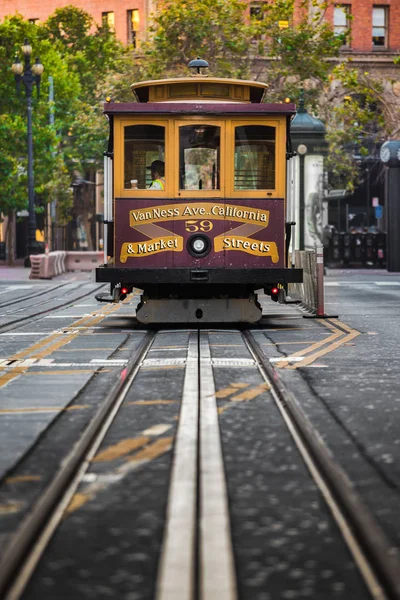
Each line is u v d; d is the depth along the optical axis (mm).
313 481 8859
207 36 68875
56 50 92938
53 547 7016
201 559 6625
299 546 7012
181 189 24266
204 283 24281
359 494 8258
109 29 102188
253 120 24234
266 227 24297
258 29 69750
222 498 8180
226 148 24219
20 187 81125
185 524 7430
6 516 7613
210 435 10766
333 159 75875
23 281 56375
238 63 70688
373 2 99688
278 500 8195
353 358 17781
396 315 28703
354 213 99750
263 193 24297
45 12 111375
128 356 18359
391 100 87062
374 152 93562
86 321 27281
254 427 11336
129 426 11430
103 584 6270
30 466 9281
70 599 6031
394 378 15172
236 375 15648
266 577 6395
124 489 8562
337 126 75125
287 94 71750
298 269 24078
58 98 85375
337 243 76312
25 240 110688
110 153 24297
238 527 7457
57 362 17438
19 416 12000
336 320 26875
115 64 74625
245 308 24547
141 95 25609
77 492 8500
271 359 17484
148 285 24703
